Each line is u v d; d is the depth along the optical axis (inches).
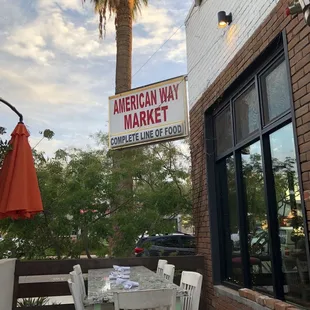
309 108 124.4
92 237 258.1
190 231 303.0
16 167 166.1
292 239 145.5
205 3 240.2
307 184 125.0
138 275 188.5
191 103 269.1
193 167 262.4
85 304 137.9
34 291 214.2
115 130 280.1
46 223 254.5
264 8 160.9
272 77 160.7
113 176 267.0
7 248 256.4
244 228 190.4
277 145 158.1
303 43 128.5
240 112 194.9
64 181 267.9
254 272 179.3
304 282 135.9
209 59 231.1
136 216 266.4
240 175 195.5
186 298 162.6
